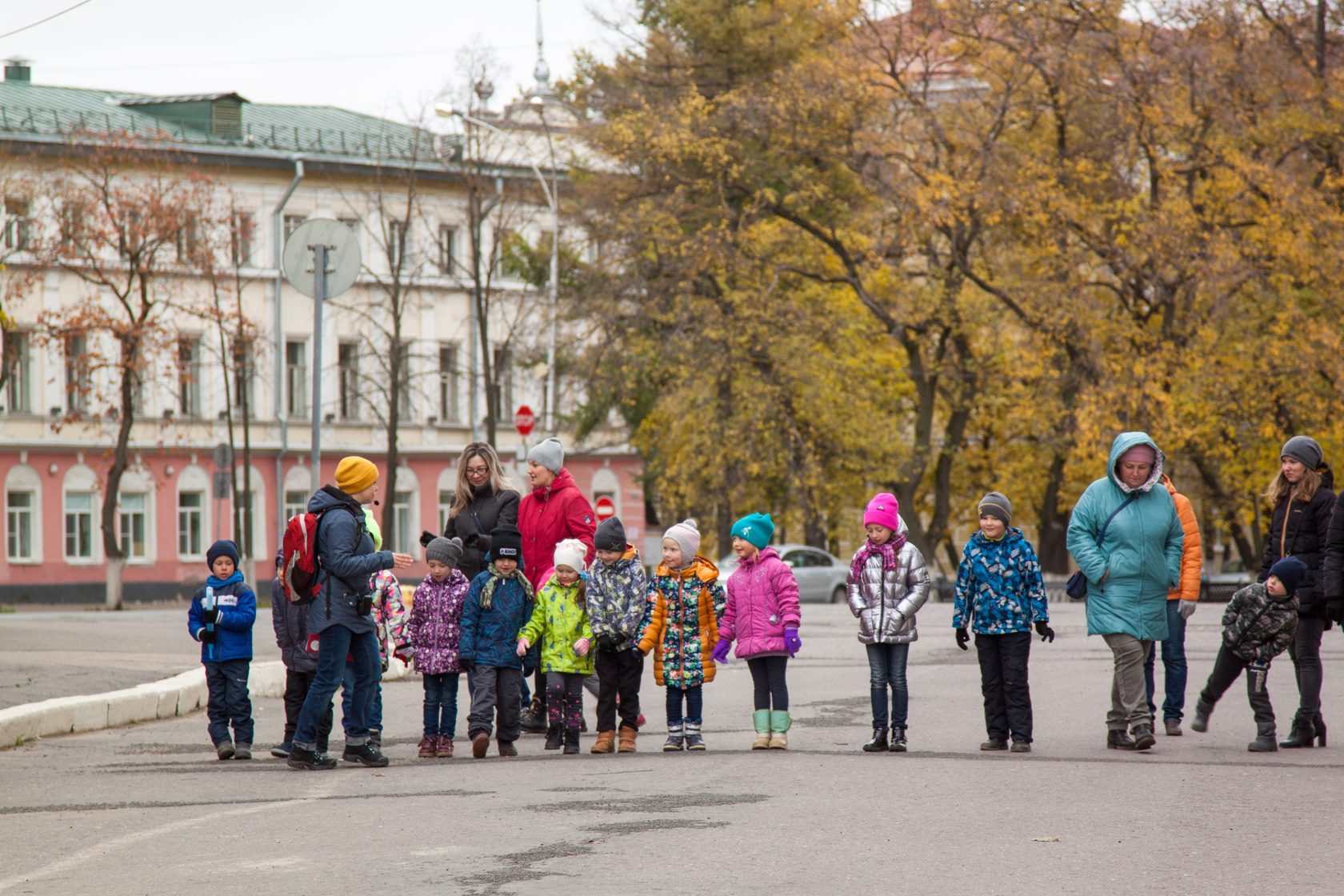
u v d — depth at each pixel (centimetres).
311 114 11094
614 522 2181
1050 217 7175
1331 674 3175
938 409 9244
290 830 1480
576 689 2212
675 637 2177
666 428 8625
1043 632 2089
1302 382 7344
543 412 8550
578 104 8275
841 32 7856
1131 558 2070
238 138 10369
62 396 9662
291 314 10550
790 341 7881
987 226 7344
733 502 8162
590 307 7975
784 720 2164
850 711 2669
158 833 1474
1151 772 1814
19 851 1398
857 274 7975
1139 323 7531
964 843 1369
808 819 1498
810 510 8169
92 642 3912
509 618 2162
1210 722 2423
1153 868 1262
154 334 9050
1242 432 7738
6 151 9275
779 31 8131
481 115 9100
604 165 8806
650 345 7975
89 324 8612
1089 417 7100
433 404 11044
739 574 2181
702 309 7881
